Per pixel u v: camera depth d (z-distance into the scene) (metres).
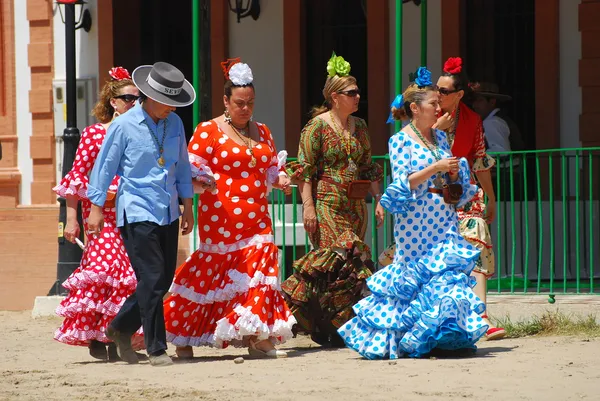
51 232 35.22
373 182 20.86
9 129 36.94
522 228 26.92
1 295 31.62
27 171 36.75
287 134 35.25
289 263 26.80
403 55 33.72
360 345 17.78
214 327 18.81
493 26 33.12
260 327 18.23
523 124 32.81
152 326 17.75
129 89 19.45
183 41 38.34
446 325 17.09
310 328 20.45
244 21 35.75
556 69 31.59
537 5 31.66
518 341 19.88
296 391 14.44
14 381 16.16
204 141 18.86
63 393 14.84
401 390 14.28
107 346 19.39
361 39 35.09
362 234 20.50
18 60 36.84
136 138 17.91
